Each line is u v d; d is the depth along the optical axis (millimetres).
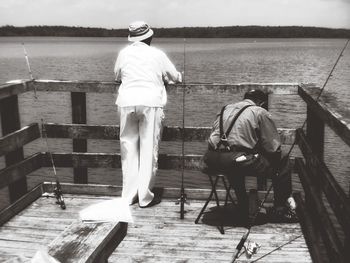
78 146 4648
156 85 4152
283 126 22438
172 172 17547
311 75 53750
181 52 164500
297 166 4375
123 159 4266
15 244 3561
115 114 26234
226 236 3682
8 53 164375
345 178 16312
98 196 4570
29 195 4340
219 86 4391
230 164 3605
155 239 3641
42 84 4480
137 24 4223
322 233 3238
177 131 4461
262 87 4348
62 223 3930
